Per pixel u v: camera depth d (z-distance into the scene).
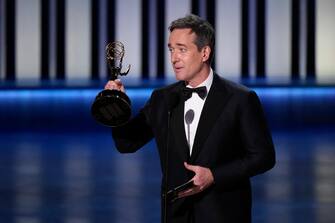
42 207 16.39
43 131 29.47
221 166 7.96
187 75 8.00
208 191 8.01
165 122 8.21
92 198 17.33
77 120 32.81
